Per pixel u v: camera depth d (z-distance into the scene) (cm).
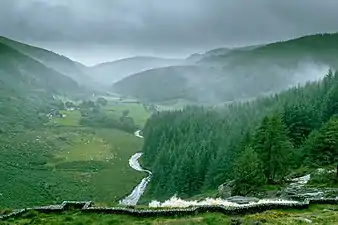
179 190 9775
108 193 10781
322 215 3391
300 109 9269
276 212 3466
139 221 3372
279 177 6712
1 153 13825
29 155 14475
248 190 5984
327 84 14450
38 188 10625
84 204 3784
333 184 5672
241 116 15000
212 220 3250
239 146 8738
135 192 11100
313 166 7025
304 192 5234
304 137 8600
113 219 3438
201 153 10588
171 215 3478
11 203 9144
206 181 9325
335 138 6700
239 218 3256
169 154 12069
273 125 6688
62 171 12838
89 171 13075
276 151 6538
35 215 3634
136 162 14962
